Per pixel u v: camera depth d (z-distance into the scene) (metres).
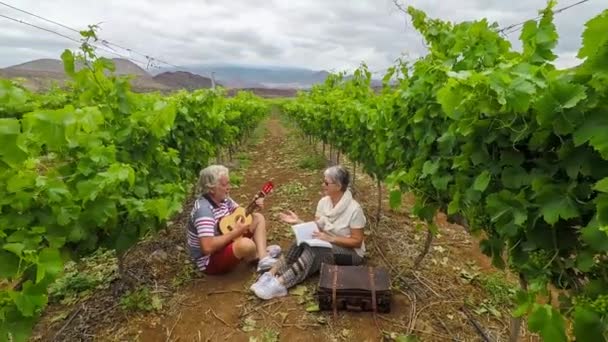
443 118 2.90
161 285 3.73
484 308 3.29
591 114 1.38
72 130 1.98
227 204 4.01
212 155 6.60
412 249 4.45
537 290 1.63
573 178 1.53
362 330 3.02
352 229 3.71
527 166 1.91
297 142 16.94
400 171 3.45
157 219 3.09
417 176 3.19
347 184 3.80
